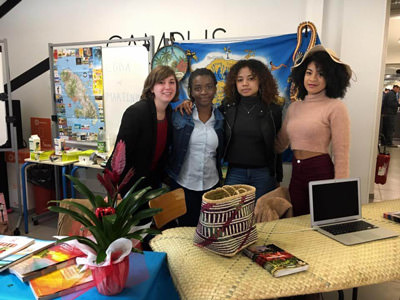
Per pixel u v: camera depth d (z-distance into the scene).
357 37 2.58
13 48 3.96
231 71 2.12
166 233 1.41
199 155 2.09
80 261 0.96
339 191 1.50
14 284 1.02
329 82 1.88
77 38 3.61
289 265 1.04
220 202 1.13
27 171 3.67
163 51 2.88
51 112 3.89
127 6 3.30
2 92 3.29
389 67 10.03
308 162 1.95
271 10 2.77
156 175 2.17
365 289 2.27
